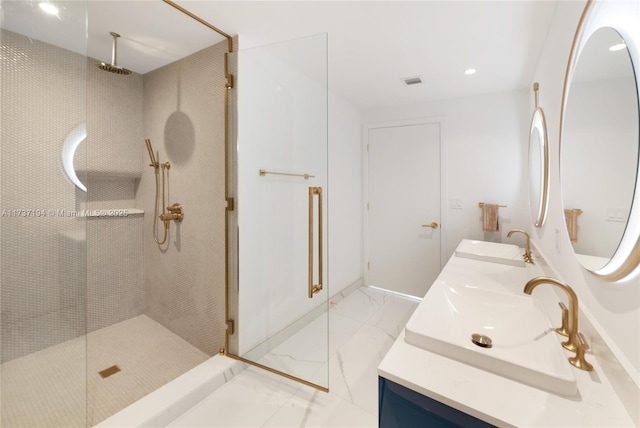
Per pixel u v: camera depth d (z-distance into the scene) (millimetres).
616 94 801
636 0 699
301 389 1812
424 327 1047
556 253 1539
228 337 1994
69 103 1426
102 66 1825
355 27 1739
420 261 3275
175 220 2314
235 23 1707
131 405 1547
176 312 2389
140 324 2566
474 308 1257
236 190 1887
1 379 1264
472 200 2967
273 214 1917
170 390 1665
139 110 2605
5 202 1298
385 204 3449
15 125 1311
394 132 3352
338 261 3168
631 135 725
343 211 3223
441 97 3002
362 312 2932
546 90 1796
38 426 1321
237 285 1922
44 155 1386
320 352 1814
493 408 725
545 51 1837
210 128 1998
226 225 1922
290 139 1833
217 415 1604
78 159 1470
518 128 2736
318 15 1624
